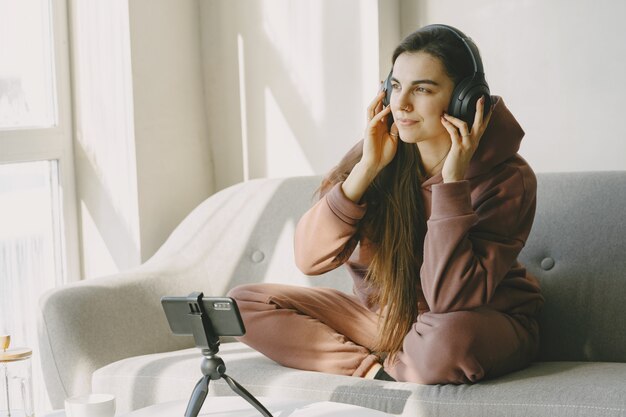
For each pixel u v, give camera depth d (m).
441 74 1.89
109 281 2.42
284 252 2.68
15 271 2.74
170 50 3.02
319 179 2.73
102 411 1.54
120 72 2.86
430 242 1.93
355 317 2.20
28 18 2.79
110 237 2.91
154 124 2.94
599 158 2.64
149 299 2.48
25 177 2.77
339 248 2.07
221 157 3.18
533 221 2.21
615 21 2.59
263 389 1.99
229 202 2.81
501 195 1.98
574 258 2.28
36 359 2.82
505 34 2.73
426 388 1.86
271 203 2.74
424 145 2.02
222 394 2.03
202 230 2.77
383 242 2.05
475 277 1.91
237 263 2.72
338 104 2.93
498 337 1.90
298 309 2.15
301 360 2.07
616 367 2.00
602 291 2.23
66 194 2.90
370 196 2.07
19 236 2.75
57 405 2.27
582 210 2.31
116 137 2.88
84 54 2.90
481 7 2.75
